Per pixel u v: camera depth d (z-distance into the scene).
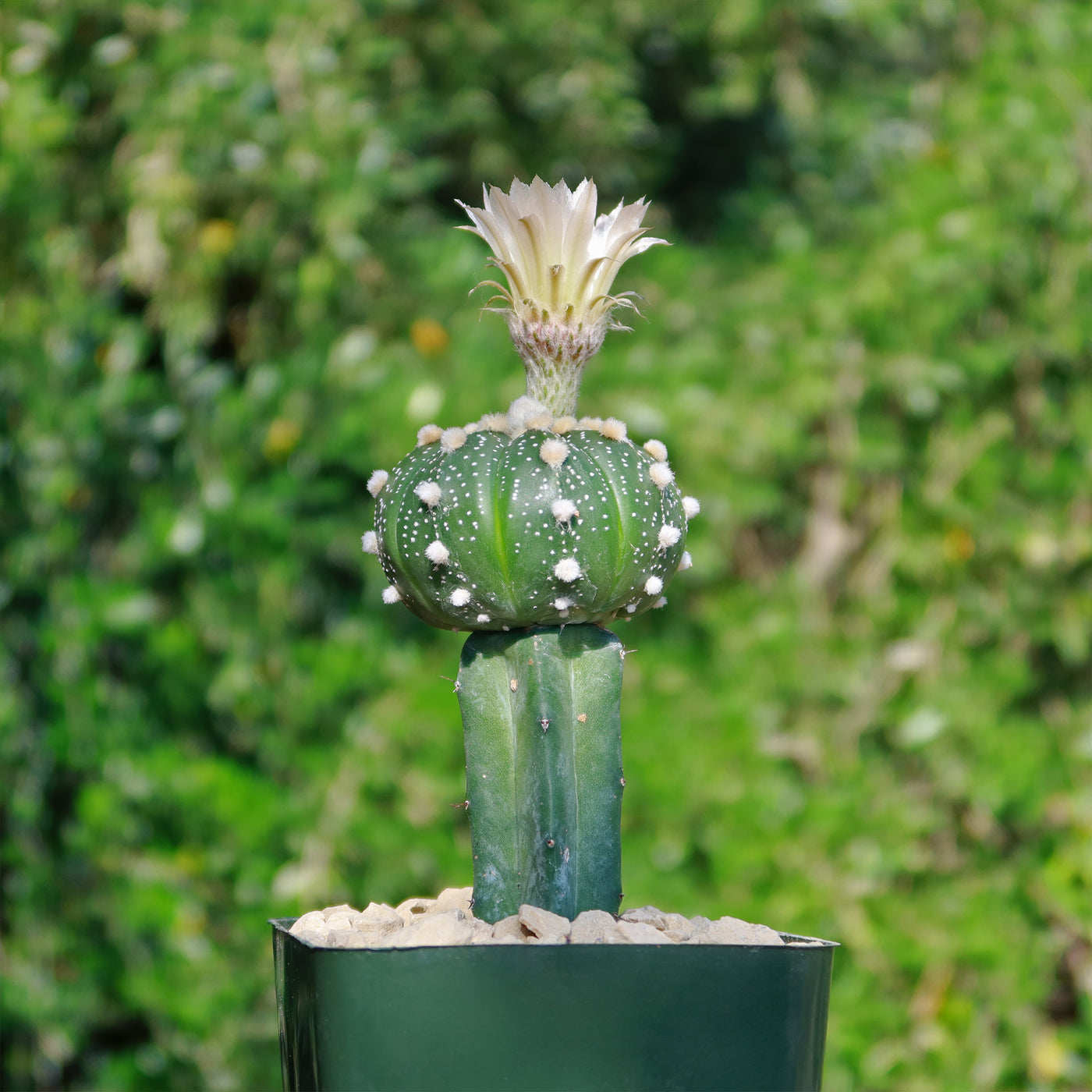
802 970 0.78
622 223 0.94
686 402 2.54
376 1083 0.74
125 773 2.49
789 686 2.60
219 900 2.56
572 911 0.85
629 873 2.43
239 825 2.49
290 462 2.50
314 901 2.46
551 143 3.11
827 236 3.00
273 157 2.44
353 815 2.48
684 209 3.37
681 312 2.74
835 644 2.66
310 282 2.46
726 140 3.35
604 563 0.85
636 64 3.10
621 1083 0.74
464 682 0.90
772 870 2.49
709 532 2.55
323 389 2.50
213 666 2.59
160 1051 2.56
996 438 2.64
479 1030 0.74
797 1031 0.77
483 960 0.74
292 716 2.53
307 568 2.63
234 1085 2.50
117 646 2.61
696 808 2.48
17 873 2.60
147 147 2.41
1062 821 2.63
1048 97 2.63
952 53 2.88
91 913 2.56
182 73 2.43
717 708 2.56
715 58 3.04
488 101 3.01
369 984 0.74
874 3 2.78
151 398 2.53
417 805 2.50
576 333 0.94
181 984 2.47
